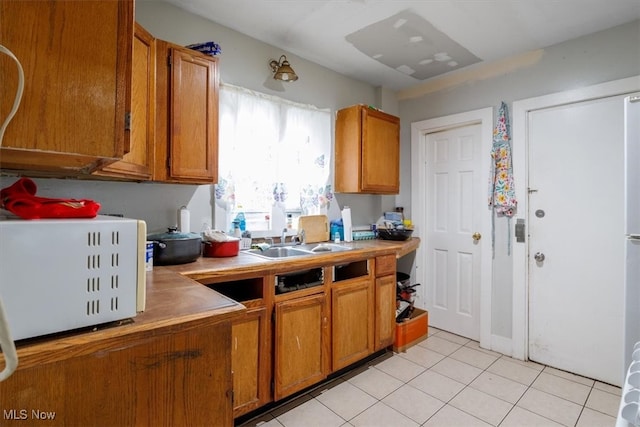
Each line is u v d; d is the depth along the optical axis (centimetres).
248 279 183
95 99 80
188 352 89
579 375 227
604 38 216
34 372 68
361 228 315
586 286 226
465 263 295
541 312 245
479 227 285
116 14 83
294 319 184
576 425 173
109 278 81
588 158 225
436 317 316
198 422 91
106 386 77
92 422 75
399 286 290
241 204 221
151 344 83
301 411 184
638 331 128
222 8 198
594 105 222
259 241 235
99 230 79
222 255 188
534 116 249
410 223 324
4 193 84
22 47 69
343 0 188
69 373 72
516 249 254
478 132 286
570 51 229
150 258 151
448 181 307
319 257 195
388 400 195
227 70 218
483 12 199
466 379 220
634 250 129
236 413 159
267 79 240
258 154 229
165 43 168
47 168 111
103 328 79
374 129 283
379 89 323
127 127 86
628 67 207
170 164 170
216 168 190
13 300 67
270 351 175
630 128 131
